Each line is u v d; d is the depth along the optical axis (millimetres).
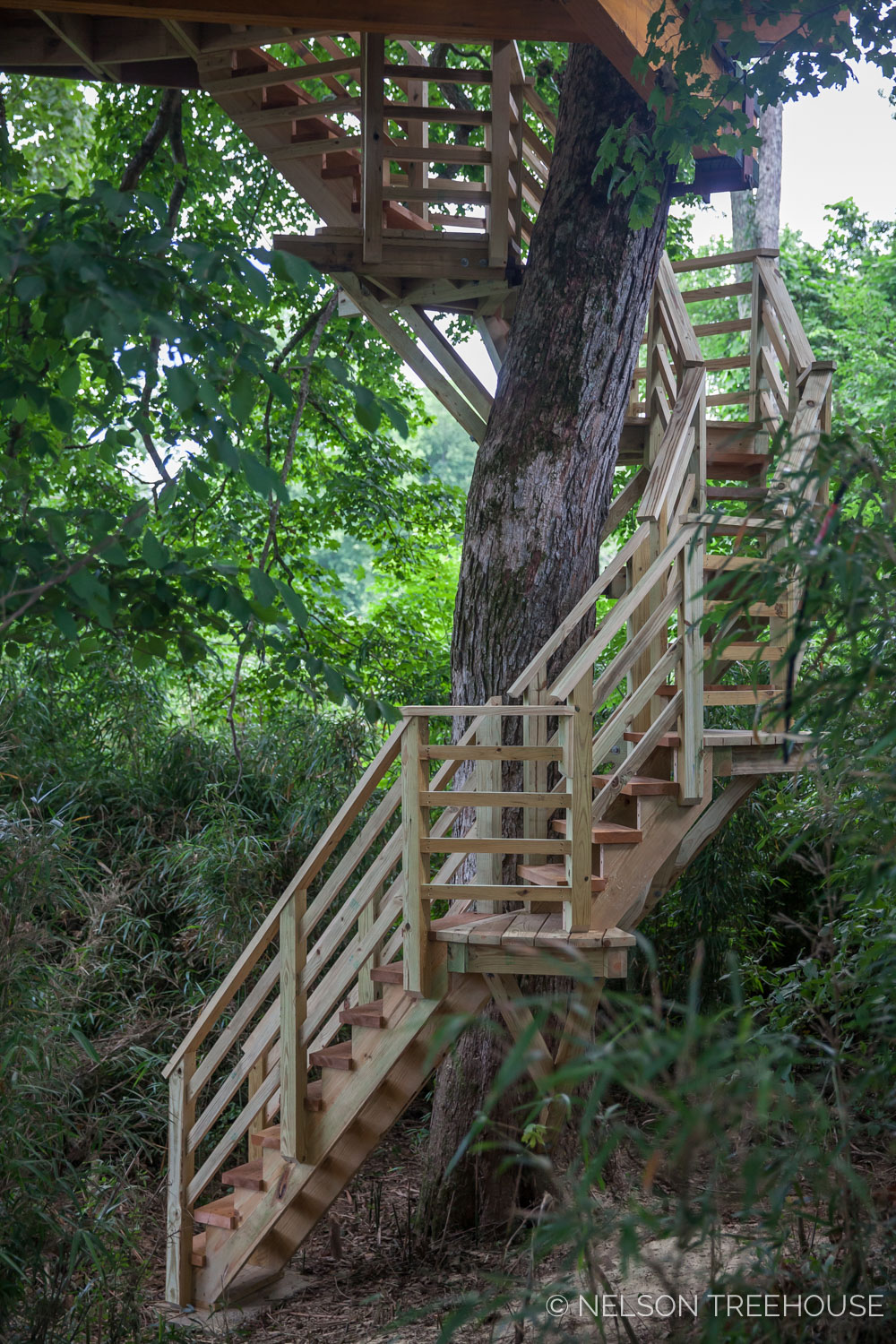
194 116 8125
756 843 6230
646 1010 1680
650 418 6043
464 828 5117
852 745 2859
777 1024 3619
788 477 2361
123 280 2250
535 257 5332
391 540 9188
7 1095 3514
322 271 5445
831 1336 2217
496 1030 1774
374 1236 5043
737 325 6367
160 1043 6004
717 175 5258
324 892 4414
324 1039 4812
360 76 5270
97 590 2217
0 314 2578
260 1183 4406
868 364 12852
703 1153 2674
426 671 8336
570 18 4348
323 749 7312
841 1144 2102
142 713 7508
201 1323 4109
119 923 6273
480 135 8453
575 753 3859
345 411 8383
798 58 4484
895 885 2816
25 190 6297
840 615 2422
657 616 4195
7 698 6629
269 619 2412
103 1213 3783
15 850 4188
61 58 5430
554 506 5164
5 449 3033
